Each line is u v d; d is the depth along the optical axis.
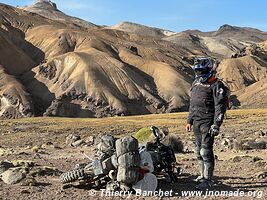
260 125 37.75
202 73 8.92
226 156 15.77
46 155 16.48
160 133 9.92
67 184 8.84
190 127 9.15
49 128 56.22
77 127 56.38
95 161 8.70
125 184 8.26
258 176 10.17
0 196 7.98
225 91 8.69
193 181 9.66
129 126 57.19
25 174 9.71
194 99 8.98
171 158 9.57
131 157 8.16
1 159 14.91
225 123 45.06
